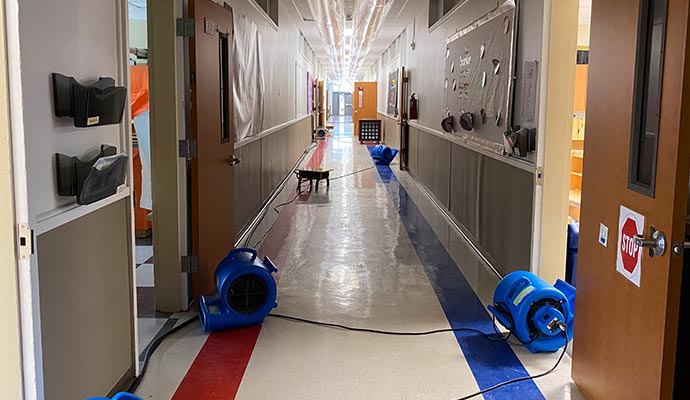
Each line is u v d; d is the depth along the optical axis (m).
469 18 5.78
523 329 3.11
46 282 1.94
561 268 3.79
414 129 10.41
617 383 2.30
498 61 4.63
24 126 1.74
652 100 2.09
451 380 2.87
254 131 6.38
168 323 3.57
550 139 3.68
